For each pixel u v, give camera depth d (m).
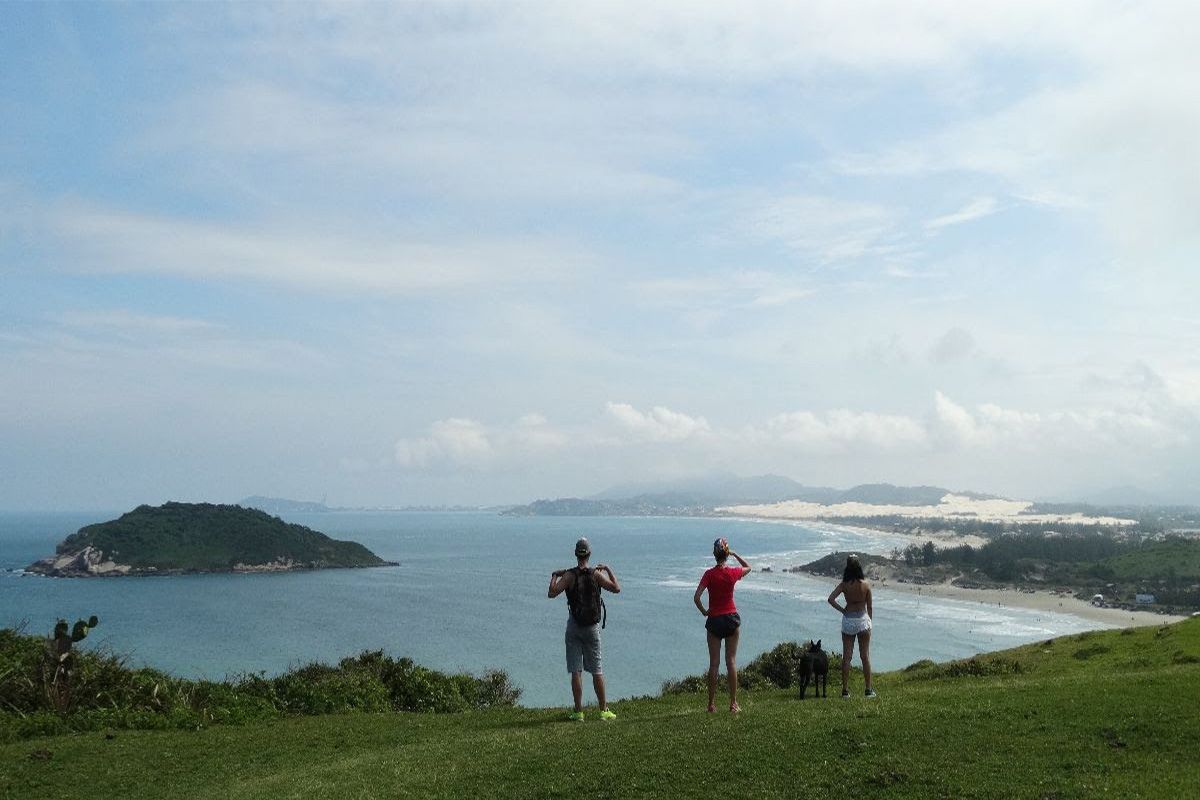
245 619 121.94
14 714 18.53
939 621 137.00
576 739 13.81
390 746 16.14
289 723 19.42
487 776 12.16
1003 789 10.04
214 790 13.02
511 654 89.94
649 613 131.38
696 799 10.58
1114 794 9.59
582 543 16.80
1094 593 183.88
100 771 14.41
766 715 14.38
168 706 20.45
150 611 131.12
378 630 110.19
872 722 13.01
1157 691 13.81
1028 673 25.11
